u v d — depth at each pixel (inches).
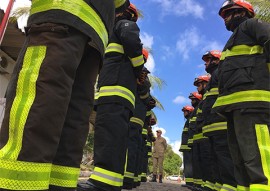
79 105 70.4
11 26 194.4
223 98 119.6
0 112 106.7
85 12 62.7
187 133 356.8
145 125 286.2
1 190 47.9
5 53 244.5
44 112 52.1
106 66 121.3
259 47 116.5
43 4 59.7
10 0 71.9
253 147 105.7
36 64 54.7
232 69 118.6
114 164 107.4
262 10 317.7
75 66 58.9
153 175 529.0
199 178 275.6
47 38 56.5
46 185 52.6
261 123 107.7
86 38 63.0
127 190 191.5
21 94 53.7
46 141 52.2
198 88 267.6
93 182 104.4
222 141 158.4
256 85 111.9
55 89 54.3
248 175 106.2
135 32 118.7
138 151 225.6
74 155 67.9
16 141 50.5
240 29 123.6
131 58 120.2
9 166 48.7
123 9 96.3
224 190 153.2
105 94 115.4
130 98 118.7
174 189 296.8
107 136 109.3
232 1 135.9
